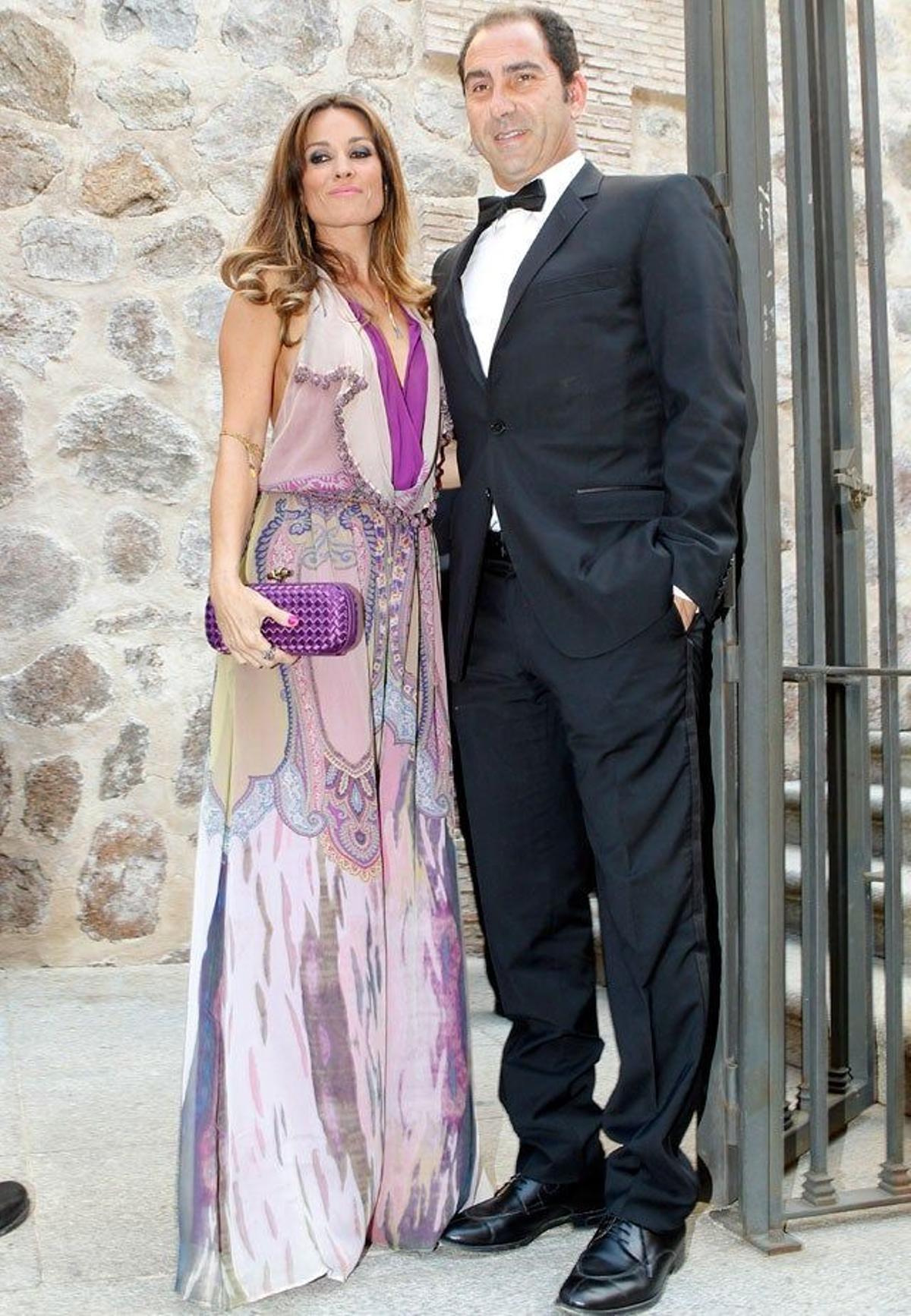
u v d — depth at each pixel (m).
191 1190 1.98
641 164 4.51
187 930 3.96
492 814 2.18
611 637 1.95
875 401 2.54
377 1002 2.10
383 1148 2.14
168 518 3.98
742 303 2.21
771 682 2.21
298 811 2.06
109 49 3.96
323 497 2.09
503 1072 2.23
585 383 2.01
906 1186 2.31
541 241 2.06
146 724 3.93
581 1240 2.18
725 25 2.23
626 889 1.99
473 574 2.13
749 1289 1.98
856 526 2.80
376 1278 2.03
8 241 3.85
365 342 2.09
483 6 4.30
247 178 4.07
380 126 2.15
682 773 1.99
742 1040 2.19
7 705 3.80
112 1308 1.91
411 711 2.16
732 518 1.95
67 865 3.85
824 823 2.31
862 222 4.71
